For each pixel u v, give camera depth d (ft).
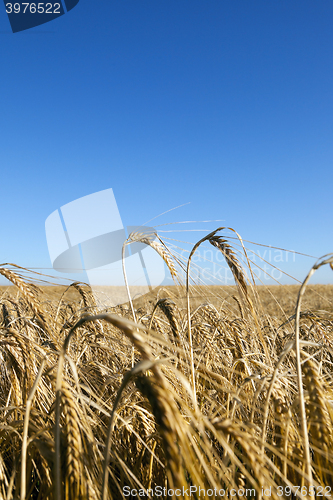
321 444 5.07
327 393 5.95
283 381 6.72
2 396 9.23
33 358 7.22
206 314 12.43
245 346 11.12
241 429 6.69
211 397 8.40
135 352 8.96
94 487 4.93
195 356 9.02
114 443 7.24
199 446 6.31
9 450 7.28
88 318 3.76
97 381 9.67
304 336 11.48
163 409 3.03
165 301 9.18
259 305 6.97
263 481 3.99
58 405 3.96
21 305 14.23
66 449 4.60
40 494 5.51
